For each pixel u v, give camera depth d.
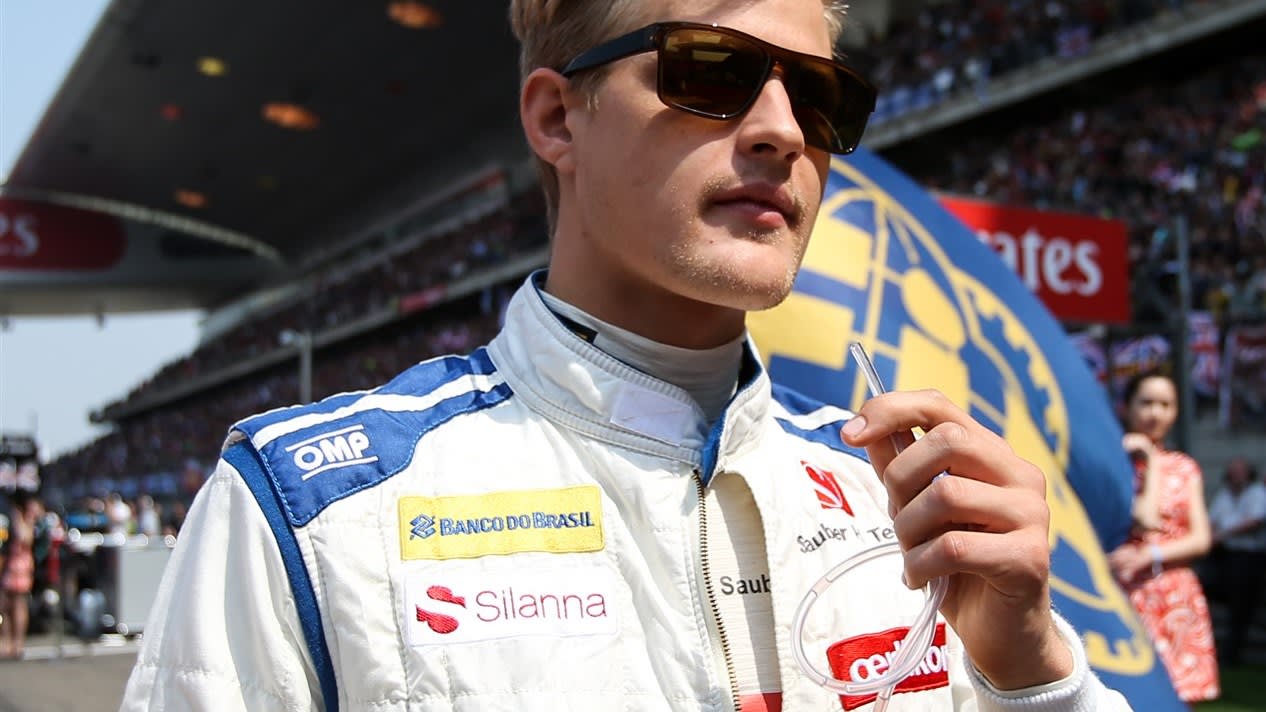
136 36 24.00
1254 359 10.11
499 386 1.08
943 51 17.12
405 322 30.23
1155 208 12.17
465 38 23.30
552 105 1.10
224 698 0.86
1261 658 7.04
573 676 0.90
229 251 41.72
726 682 0.94
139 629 11.03
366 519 0.92
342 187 33.78
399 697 0.86
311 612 0.88
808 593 0.93
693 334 1.06
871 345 2.38
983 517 0.86
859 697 0.99
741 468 1.03
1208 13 12.90
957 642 1.10
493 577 0.92
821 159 1.10
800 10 1.06
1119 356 7.67
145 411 44.66
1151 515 3.87
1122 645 2.33
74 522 18.00
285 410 1.00
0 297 40.75
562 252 1.12
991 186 15.12
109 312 44.06
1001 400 2.54
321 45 24.00
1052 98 16.27
